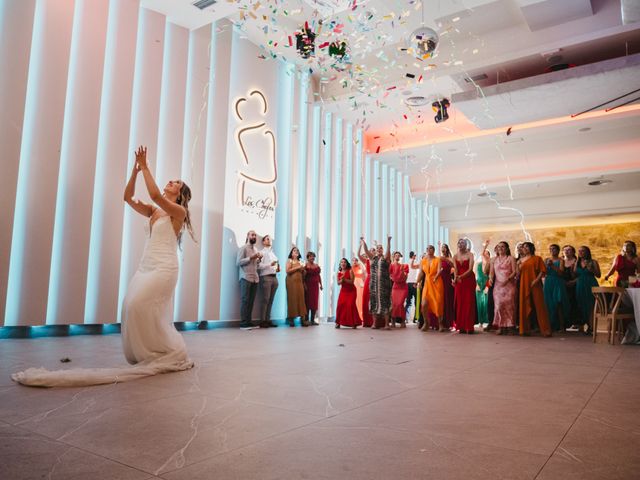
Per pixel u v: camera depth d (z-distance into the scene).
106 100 6.60
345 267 8.71
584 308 7.81
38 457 1.40
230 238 8.43
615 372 3.30
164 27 7.32
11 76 5.59
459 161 14.27
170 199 3.47
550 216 16.78
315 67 10.08
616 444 1.58
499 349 4.91
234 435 1.66
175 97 7.52
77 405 2.08
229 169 8.52
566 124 10.59
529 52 8.35
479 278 9.81
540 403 2.22
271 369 3.21
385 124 12.62
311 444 1.56
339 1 6.91
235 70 8.74
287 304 9.04
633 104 9.89
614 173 13.34
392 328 8.80
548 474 1.30
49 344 4.75
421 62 9.35
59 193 6.04
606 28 7.63
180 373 3.01
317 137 10.78
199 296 7.78
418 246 16.62
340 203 11.81
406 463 1.39
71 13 6.14
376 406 2.12
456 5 7.51
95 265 6.37
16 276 5.60
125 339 3.11
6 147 5.51
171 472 1.29
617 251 17.28
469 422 1.86
